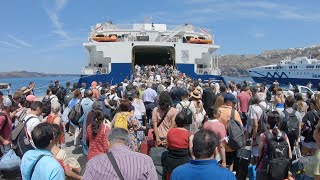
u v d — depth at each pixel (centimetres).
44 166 364
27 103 791
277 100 1012
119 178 334
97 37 2766
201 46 2744
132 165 342
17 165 611
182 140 556
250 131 805
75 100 1133
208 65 2823
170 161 559
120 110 727
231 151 689
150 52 3347
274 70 5025
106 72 2616
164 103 664
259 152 580
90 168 346
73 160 518
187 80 2020
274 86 1336
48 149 386
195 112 802
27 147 621
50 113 736
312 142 748
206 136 347
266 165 569
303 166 529
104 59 2686
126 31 3144
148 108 1178
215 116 635
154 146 673
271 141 557
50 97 1201
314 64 4353
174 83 1886
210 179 329
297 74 4622
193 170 338
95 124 615
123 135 371
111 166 339
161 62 3625
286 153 552
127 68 2638
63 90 1472
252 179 659
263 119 773
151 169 350
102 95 1227
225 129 678
